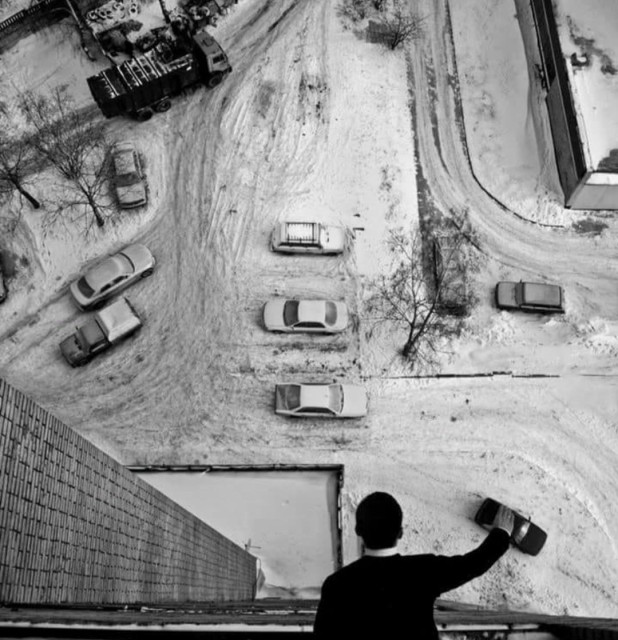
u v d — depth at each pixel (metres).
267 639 9.78
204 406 31.00
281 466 29.52
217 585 20.92
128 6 38.16
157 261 33.50
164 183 34.97
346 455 30.34
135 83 34.38
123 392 31.22
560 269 34.41
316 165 35.53
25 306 32.50
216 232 33.97
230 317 32.47
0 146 35.16
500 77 38.06
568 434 31.14
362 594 6.81
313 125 36.25
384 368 31.88
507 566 28.55
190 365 31.69
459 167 36.25
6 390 9.34
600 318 33.22
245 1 38.75
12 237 33.38
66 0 36.34
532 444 30.89
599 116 34.41
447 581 6.96
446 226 34.94
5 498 9.17
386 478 30.02
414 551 28.92
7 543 9.20
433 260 34.03
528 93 37.44
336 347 32.12
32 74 36.97
